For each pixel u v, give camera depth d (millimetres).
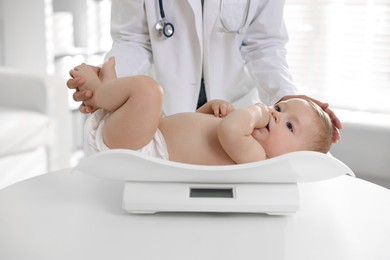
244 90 1809
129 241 930
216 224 1008
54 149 2988
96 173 1046
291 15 3410
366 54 3254
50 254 880
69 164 3090
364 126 1975
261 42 1717
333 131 1241
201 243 927
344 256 885
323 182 1247
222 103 1300
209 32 1664
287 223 1017
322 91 3387
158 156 1146
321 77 3395
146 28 1694
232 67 1735
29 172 2848
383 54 3215
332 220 1032
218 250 902
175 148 1146
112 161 990
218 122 1170
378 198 1152
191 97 1735
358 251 904
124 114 1072
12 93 2975
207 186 1051
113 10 1739
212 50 1717
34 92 2930
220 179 1027
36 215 1033
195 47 1689
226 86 1767
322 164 983
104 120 1140
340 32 3301
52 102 2949
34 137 2838
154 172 1012
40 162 2918
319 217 1046
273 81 1614
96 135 1133
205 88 1759
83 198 1123
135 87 1070
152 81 1084
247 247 913
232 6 1630
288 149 1143
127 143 1091
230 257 877
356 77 3301
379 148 1960
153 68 1767
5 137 2670
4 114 2801
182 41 1687
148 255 880
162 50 1688
